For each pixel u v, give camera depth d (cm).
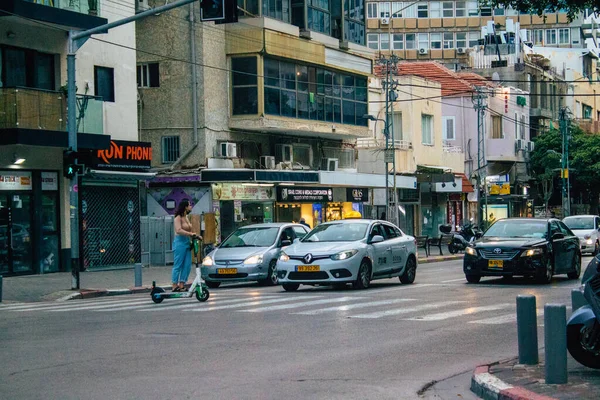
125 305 1766
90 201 2786
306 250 1980
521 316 941
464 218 5656
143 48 3438
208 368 977
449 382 916
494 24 7288
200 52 3356
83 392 851
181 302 1783
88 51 2789
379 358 1048
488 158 5834
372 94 4684
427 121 5084
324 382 900
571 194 6894
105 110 2859
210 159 3356
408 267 2219
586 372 904
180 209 1823
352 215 4306
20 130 2375
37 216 2611
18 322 1477
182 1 1906
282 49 3497
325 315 1481
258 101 3412
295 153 3862
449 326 1332
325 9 3856
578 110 7850
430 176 4684
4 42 2489
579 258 2381
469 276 2178
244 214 3528
